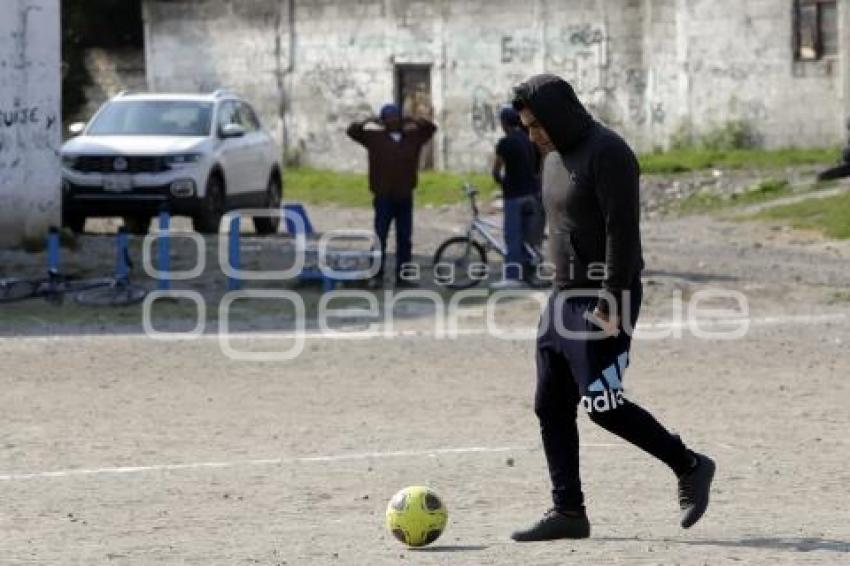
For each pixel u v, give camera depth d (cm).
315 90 14500
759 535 2719
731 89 11719
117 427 4019
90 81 16200
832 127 11306
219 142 8450
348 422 4078
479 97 13412
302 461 3581
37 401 4384
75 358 5109
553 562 2469
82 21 16250
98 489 3294
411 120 6650
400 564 2491
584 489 3256
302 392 4525
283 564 2522
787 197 10000
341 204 12144
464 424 4041
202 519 2988
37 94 7681
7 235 7544
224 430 3975
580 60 12750
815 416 4122
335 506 3108
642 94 12412
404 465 3522
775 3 11469
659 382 4653
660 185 10712
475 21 13375
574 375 2639
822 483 3288
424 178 12938
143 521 2973
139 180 8125
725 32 11712
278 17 14712
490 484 3306
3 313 6028
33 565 2548
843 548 2575
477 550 2611
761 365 4934
